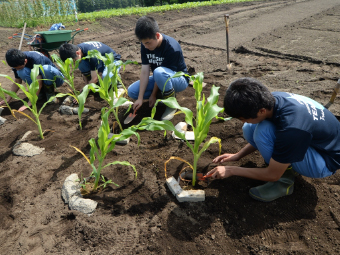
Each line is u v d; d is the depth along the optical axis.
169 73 2.54
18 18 9.82
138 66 4.60
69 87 3.76
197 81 2.12
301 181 1.85
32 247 1.53
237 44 5.52
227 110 1.40
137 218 1.68
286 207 1.67
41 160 2.26
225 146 2.28
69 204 1.78
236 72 3.95
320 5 9.93
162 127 1.70
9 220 1.73
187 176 1.93
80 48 3.19
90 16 9.85
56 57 2.83
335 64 3.93
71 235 1.59
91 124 2.77
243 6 11.47
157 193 1.84
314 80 3.43
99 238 1.55
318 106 1.53
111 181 1.94
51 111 3.13
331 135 1.51
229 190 1.82
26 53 3.13
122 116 2.83
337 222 1.55
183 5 11.57
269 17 8.35
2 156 2.37
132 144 2.40
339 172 1.91
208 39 6.20
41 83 3.23
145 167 2.10
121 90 3.33
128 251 1.48
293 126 1.35
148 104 3.02
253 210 1.67
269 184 1.74
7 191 1.96
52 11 9.48
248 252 1.45
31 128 2.79
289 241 1.49
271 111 1.45
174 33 7.11
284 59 4.43
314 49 4.77
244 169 1.65
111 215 1.70
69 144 2.47
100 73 3.46
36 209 1.78
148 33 2.21
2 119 2.96
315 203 1.69
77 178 1.98
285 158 1.41
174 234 1.56
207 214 1.67
